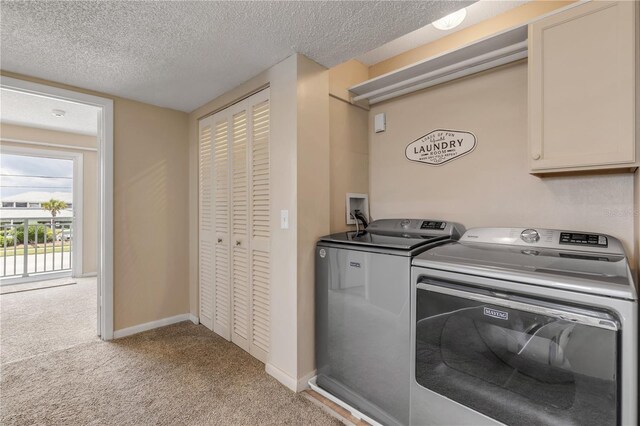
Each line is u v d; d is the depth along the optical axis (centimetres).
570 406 101
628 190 144
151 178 272
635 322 91
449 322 129
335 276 178
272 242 200
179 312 290
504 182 179
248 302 224
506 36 152
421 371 138
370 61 243
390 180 232
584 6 128
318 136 195
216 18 149
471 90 191
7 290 400
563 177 160
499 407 117
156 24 154
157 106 275
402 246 149
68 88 228
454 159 199
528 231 159
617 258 127
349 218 227
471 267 123
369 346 160
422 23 155
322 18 150
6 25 154
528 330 109
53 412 161
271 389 183
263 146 210
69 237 504
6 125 410
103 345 238
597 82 125
